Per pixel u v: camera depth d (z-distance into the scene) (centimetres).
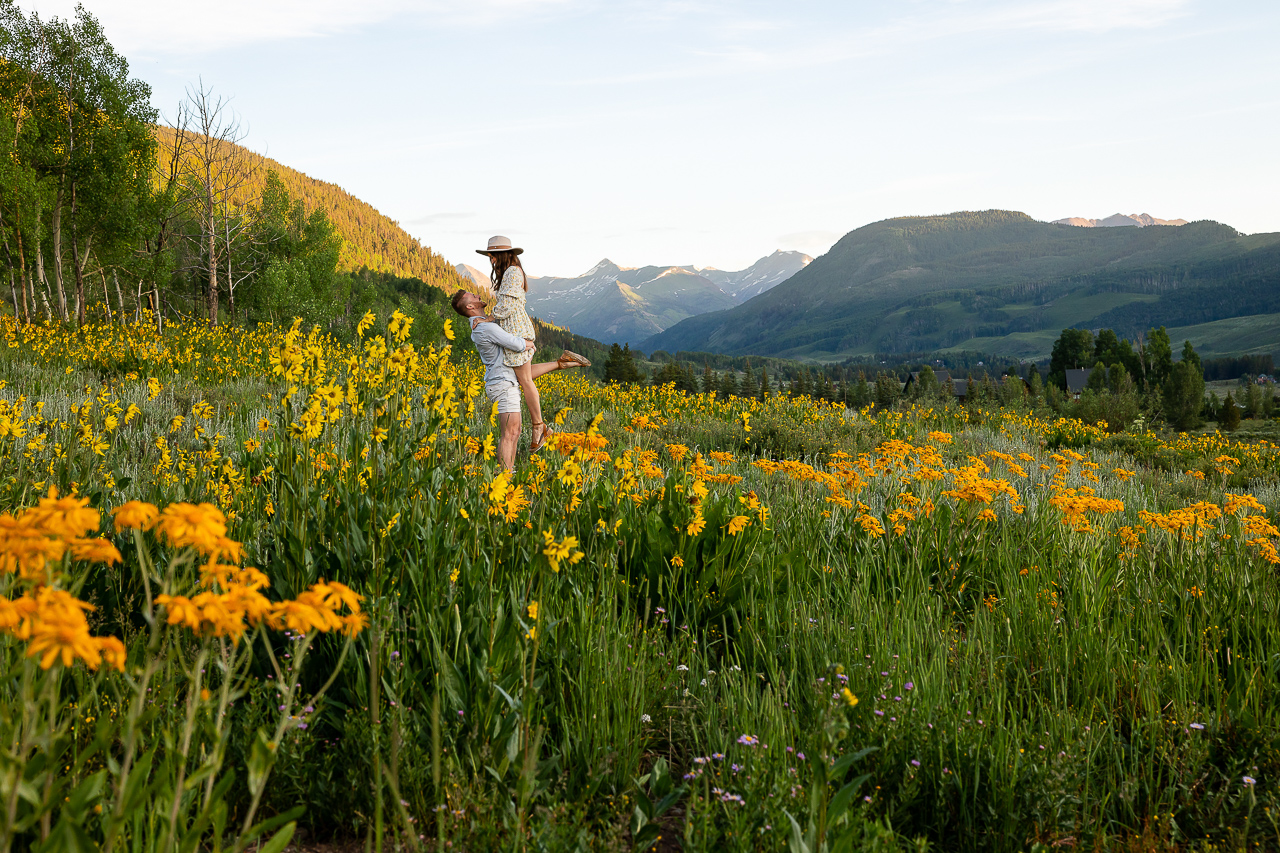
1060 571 457
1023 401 2259
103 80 3203
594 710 268
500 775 231
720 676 328
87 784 136
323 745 256
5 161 2809
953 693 309
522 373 635
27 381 1024
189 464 446
